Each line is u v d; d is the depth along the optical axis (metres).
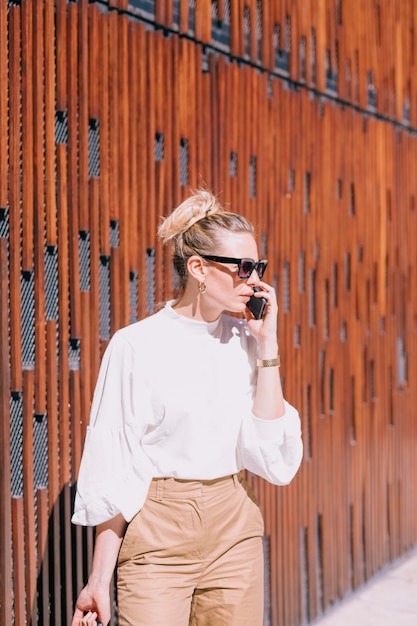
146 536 2.02
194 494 2.04
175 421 2.03
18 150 2.44
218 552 2.07
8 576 2.46
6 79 2.40
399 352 4.79
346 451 4.17
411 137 4.85
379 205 4.46
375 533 4.48
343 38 4.10
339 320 4.09
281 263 3.63
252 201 3.45
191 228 2.07
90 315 2.71
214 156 3.24
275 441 2.09
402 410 4.79
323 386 3.99
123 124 2.80
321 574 3.98
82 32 2.65
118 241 2.83
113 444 2.00
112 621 2.86
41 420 2.58
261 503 3.53
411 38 4.88
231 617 2.07
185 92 3.08
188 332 2.07
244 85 3.41
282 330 3.63
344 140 4.13
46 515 2.57
